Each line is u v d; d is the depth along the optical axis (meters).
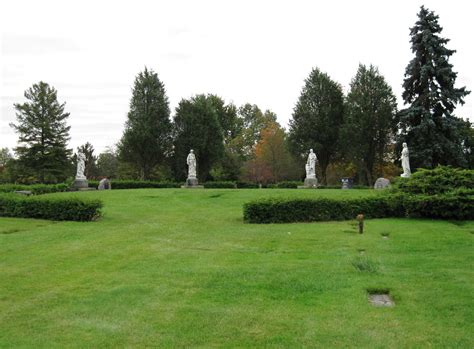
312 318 6.43
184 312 6.73
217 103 71.56
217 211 20.16
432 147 38.69
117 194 26.88
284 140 58.00
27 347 5.56
